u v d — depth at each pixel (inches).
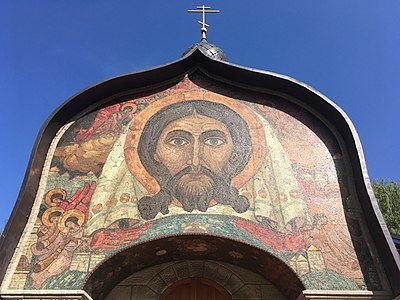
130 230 286.4
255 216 295.7
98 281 281.4
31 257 273.0
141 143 329.4
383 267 274.4
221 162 320.8
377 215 283.1
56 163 318.7
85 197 301.0
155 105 353.4
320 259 277.4
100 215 292.7
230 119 345.7
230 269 323.3
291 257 277.0
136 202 299.0
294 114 351.6
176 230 284.5
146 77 357.7
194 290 319.3
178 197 301.9
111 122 342.0
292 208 300.5
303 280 267.9
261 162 322.0
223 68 366.9
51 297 255.4
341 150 329.4
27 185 293.3
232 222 291.9
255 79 361.7
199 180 310.7
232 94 364.5
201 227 287.0
